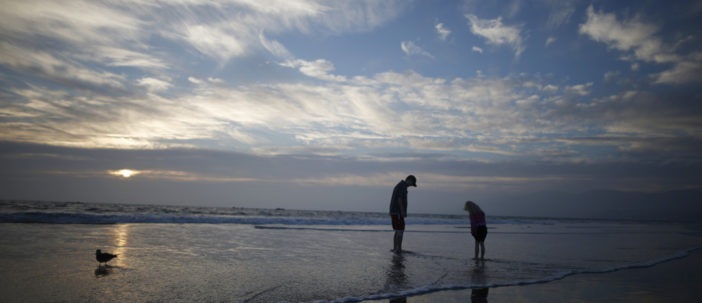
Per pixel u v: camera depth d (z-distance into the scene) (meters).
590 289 5.04
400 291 4.48
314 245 9.31
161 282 4.40
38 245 6.83
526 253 9.21
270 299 3.82
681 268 7.35
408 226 21.59
